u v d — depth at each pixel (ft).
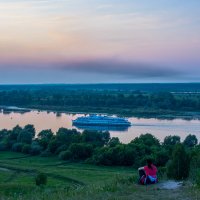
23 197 95.55
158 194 87.92
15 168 337.31
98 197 85.92
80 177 299.79
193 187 92.73
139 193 89.15
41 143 457.68
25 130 489.26
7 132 515.91
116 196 86.43
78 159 406.82
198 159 117.50
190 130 634.02
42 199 90.02
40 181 241.35
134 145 391.04
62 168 353.51
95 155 392.68
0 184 168.35
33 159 413.80
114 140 445.37
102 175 312.91
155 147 393.09
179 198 83.71
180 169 106.73
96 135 470.39
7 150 464.24
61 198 87.45
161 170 120.67
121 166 377.91
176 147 108.88
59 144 440.45
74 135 468.75
